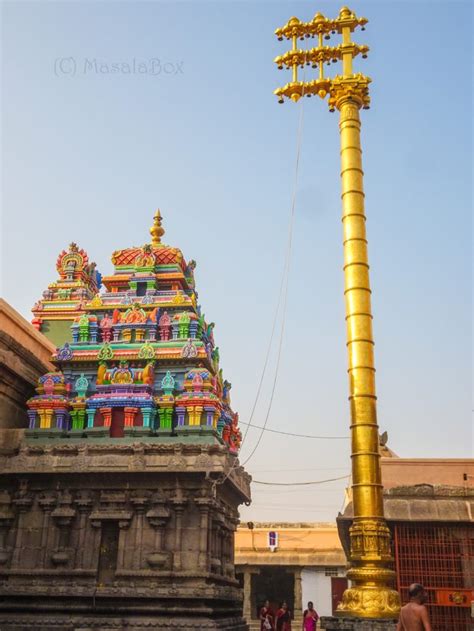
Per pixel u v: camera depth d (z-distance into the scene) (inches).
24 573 860.0
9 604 848.9
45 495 899.4
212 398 959.0
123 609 831.1
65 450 901.2
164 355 1016.9
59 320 1342.3
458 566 805.2
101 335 1085.1
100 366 1008.9
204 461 869.2
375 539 603.2
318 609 1571.1
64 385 997.8
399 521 818.2
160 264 1193.4
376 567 597.9
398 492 866.1
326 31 768.9
